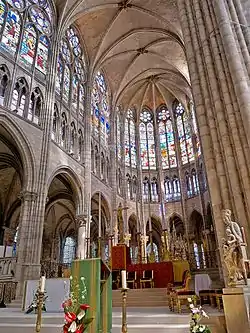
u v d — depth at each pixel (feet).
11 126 50.78
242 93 26.99
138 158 110.32
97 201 84.89
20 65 56.95
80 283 17.63
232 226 23.38
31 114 56.70
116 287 48.83
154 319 22.18
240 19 33.09
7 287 43.78
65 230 100.73
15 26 59.16
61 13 72.49
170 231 102.68
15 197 79.97
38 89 60.08
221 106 29.45
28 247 46.57
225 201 26.53
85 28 85.97
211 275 71.61
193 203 99.66
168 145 115.34
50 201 83.20
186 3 38.19
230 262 22.12
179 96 111.86
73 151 70.49
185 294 27.04
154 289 41.57
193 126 105.81
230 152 27.17
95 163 82.23
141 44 93.97
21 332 20.90
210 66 31.73
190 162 106.11
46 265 81.97
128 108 114.73
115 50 92.22
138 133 115.75
